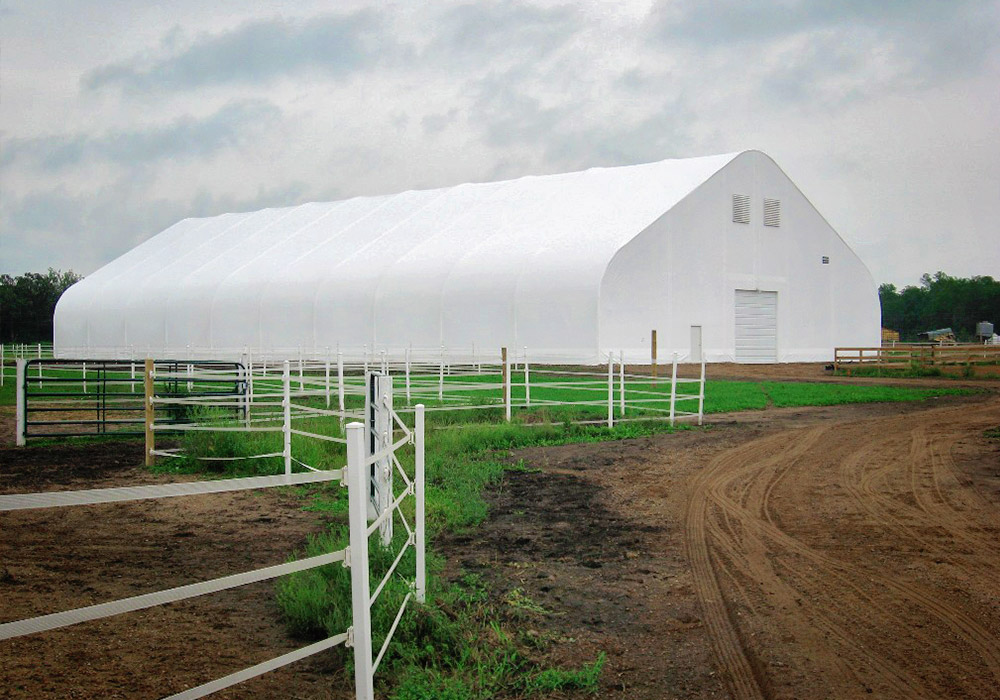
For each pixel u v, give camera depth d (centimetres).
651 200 4397
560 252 4153
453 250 4569
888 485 1234
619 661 629
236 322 5050
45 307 10131
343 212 5859
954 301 14025
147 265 6028
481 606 732
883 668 607
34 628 387
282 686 582
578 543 952
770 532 989
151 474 1419
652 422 2002
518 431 1764
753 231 4622
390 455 705
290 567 493
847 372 3959
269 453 1456
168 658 628
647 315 4128
